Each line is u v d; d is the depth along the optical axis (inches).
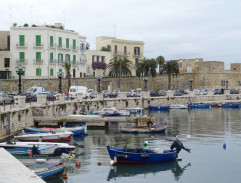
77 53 3543.3
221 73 4207.7
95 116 1676.9
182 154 1160.8
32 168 815.7
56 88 3083.2
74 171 940.0
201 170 981.2
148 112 2677.2
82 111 2169.0
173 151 1079.0
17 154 941.8
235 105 3216.0
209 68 4124.0
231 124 1964.8
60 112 1899.6
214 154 1162.6
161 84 3964.1
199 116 2413.9
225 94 3548.2
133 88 3784.5
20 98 1531.7
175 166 1016.9
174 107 3006.9
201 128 1790.1
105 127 1708.9
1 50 3294.8
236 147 1273.4
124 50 4367.6
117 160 1006.4
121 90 3363.7
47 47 3179.1
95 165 1001.5
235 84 4375.0
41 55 3169.3
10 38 3161.9
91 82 3388.3
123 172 944.3
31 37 3152.1
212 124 1964.8
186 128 1788.9
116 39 4293.8
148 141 1385.3
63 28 3499.0
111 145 1295.5
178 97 3154.5
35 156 917.8
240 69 4520.2
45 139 1266.0
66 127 1573.6
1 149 666.8
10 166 519.8
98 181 866.8
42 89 2500.0
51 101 1987.0
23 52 3159.5
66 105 1980.8
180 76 4082.2
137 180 886.4
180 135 1549.0
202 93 3430.1
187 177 919.7
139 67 3526.1
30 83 2962.6
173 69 3624.5
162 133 1600.6
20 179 445.1
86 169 960.3
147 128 1579.7
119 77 3464.6
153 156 1021.2
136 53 4463.6
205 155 1148.5
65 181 856.9
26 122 1545.3
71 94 2443.4
